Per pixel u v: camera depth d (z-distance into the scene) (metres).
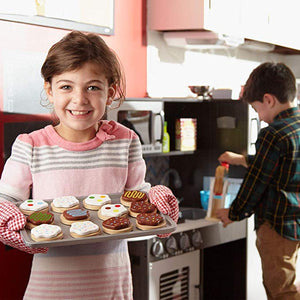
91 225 1.54
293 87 3.04
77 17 2.94
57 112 1.70
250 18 3.92
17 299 2.73
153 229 1.56
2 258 2.64
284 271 2.94
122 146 1.83
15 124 2.63
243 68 4.85
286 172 2.88
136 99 3.06
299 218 2.92
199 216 3.59
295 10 4.65
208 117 3.66
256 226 3.03
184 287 3.19
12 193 1.72
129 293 1.81
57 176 1.74
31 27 2.70
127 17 3.37
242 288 3.57
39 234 1.45
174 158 3.83
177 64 3.88
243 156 3.37
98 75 1.66
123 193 1.81
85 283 1.71
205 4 3.36
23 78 2.67
